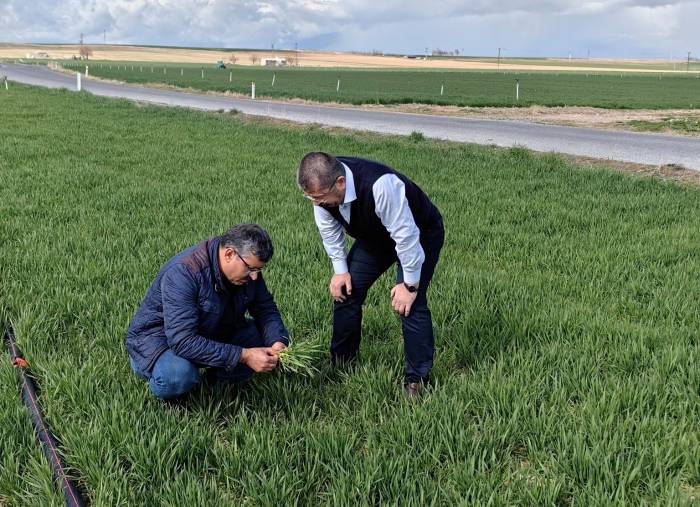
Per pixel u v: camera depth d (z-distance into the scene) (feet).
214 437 11.16
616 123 78.28
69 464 10.64
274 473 10.03
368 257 12.98
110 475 9.84
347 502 9.42
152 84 166.81
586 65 555.28
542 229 26.73
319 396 12.80
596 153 50.80
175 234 23.99
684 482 10.37
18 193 31.22
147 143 51.44
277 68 368.07
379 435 11.34
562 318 16.31
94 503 9.75
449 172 39.70
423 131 65.92
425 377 13.08
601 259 21.77
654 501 9.66
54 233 23.72
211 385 12.84
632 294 18.62
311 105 104.47
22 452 10.75
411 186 11.69
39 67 285.64
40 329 15.25
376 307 17.37
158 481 10.09
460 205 30.60
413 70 365.40
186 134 57.57
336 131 65.05
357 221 11.50
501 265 22.02
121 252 21.61
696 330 15.61
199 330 11.47
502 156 46.73
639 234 25.81
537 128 71.31
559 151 52.03
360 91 148.05
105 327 15.66
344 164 11.29
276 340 12.25
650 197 32.83
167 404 12.04
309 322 16.29
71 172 36.99
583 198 32.55
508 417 11.82
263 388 12.74
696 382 12.80
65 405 12.34
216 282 11.05
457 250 23.34
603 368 14.07
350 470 10.21
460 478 10.00
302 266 20.52
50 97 98.73
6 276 19.12
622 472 10.02
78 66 304.91
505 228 26.61
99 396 12.14
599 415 11.69
